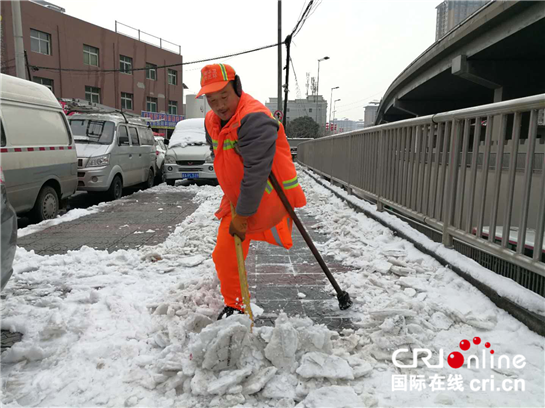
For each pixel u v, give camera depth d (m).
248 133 2.12
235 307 2.60
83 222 6.43
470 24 13.21
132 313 2.75
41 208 6.51
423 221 4.28
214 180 12.61
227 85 2.16
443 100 26.45
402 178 4.98
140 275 3.64
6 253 2.57
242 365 2.01
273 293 3.20
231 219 2.44
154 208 7.95
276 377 1.98
